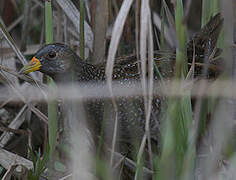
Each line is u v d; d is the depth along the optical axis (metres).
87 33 7.59
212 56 6.82
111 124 6.69
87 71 6.96
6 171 6.41
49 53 6.74
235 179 4.72
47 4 5.85
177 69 4.90
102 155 6.57
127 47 8.07
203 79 5.80
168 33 8.30
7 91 7.75
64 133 6.41
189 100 5.21
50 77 6.59
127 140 6.97
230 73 5.19
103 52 7.47
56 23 7.85
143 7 4.67
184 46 4.90
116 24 4.71
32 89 7.52
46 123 6.82
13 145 7.29
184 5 9.47
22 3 8.55
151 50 4.75
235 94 5.07
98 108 6.71
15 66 7.95
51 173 5.63
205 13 7.36
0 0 9.51
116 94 6.50
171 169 4.62
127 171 6.54
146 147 6.95
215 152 4.91
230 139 4.95
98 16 7.24
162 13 6.76
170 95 4.87
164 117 6.16
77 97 6.15
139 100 6.48
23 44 8.57
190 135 4.89
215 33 7.13
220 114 5.04
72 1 7.61
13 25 9.12
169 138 4.59
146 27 4.67
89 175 5.13
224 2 5.27
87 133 6.50
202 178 5.09
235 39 6.52
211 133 5.53
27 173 5.88
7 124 8.04
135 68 6.78
